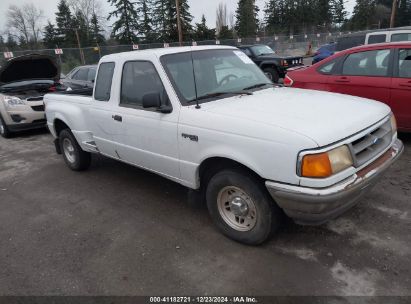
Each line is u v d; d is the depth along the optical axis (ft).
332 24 236.84
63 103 18.99
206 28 161.99
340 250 10.96
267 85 14.79
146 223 13.66
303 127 9.62
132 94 14.29
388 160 11.12
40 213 15.37
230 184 11.19
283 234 11.96
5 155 25.39
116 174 19.26
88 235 13.16
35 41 174.91
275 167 9.69
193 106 12.12
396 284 9.41
